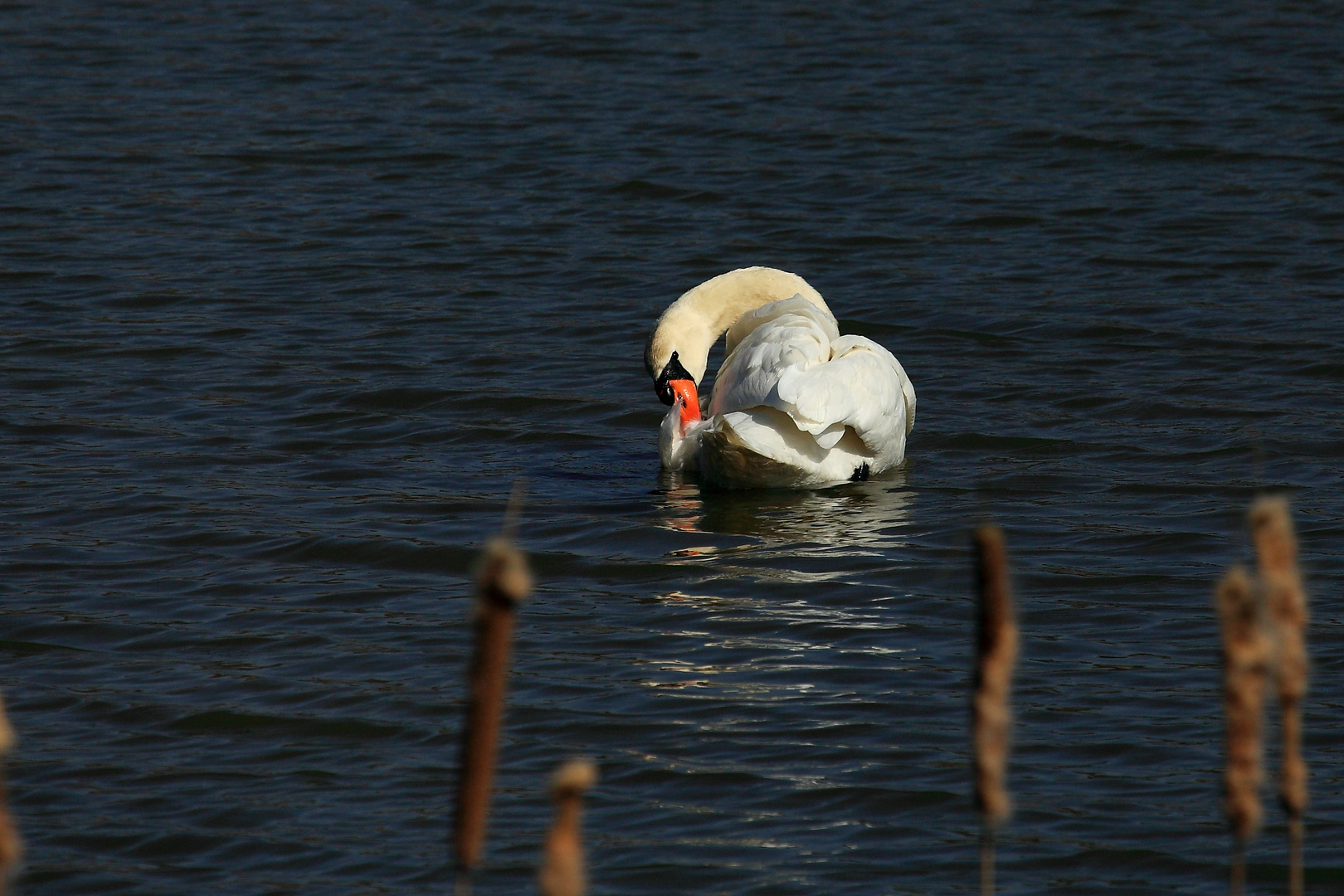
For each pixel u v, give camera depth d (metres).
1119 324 19.84
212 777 9.10
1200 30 37.25
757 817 8.46
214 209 25.81
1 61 35.81
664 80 34.03
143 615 11.56
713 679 10.24
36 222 24.98
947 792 8.65
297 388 17.64
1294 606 2.96
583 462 15.47
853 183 27.08
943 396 17.47
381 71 35.09
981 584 2.99
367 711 9.95
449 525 13.47
